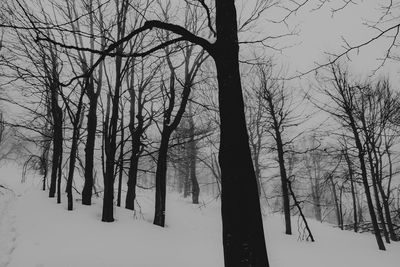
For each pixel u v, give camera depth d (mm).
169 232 14305
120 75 13516
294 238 18766
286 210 20344
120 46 12773
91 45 14750
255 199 3820
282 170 20656
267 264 3648
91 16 13203
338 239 20016
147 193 28875
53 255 9086
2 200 16828
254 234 3676
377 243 19281
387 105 20531
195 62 16812
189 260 10820
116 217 14180
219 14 4422
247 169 3875
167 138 16469
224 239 3744
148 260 9961
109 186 13305
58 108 15453
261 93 22641
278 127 21031
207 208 26438
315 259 13969
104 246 10391
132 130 18375
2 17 11312
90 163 15883
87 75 4801
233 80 4121
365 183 19125
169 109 16750
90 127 16016
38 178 29234
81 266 8539
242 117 4047
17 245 9609
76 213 13391
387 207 24016
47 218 12266
